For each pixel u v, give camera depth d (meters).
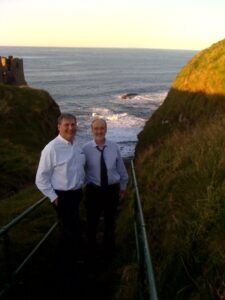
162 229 5.57
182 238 4.71
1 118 20.23
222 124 8.60
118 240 6.82
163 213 6.02
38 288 5.57
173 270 4.44
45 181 5.63
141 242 4.55
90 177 6.41
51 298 5.36
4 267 5.82
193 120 15.62
